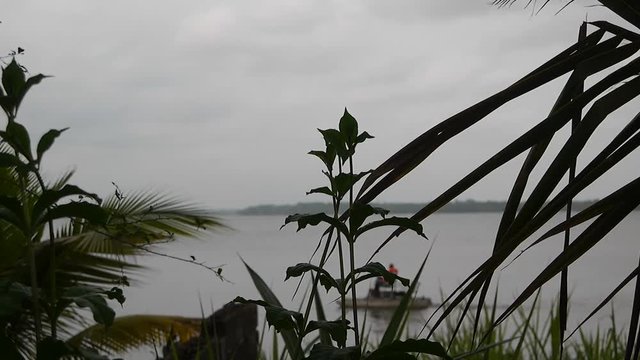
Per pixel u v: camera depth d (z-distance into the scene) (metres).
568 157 1.13
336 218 1.29
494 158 1.17
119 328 4.30
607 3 1.28
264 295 1.72
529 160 1.32
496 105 1.24
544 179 1.16
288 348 1.64
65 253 3.70
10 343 1.13
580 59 1.25
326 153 1.29
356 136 1.28
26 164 1.13
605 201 1.09
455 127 1.24
